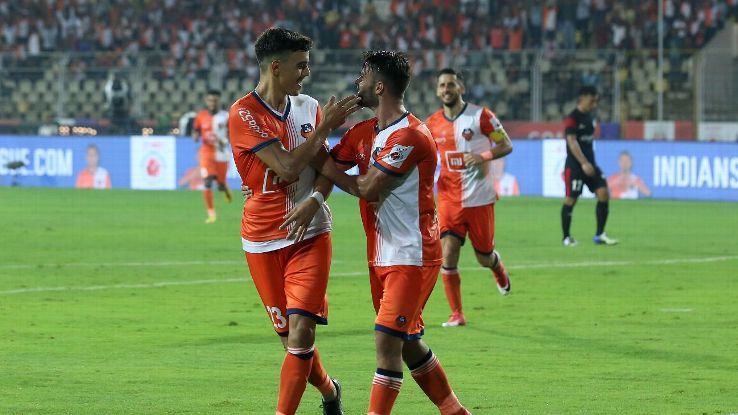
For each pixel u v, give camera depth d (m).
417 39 125.75
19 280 45.50
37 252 55.47
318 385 22.11
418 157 20.41
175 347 31.20
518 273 48.41
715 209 81.31
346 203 89.69
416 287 20.42
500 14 124.56
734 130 100.38
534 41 121.31
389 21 127.44
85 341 32.12
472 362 29.16
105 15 133.25
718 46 119.88
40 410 23.34
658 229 67.94
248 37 129.38
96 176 104.06
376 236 20.72
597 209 59.94
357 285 44.47
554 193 93.00
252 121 21.39
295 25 128.38
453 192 36.19
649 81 110.56
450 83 36.66
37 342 31.91
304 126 22.00
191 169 101.50
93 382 26.39
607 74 107.69
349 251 56.22
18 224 69.88
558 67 108.19
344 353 30.41
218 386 25.98
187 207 83.81
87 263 51.22
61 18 132.88
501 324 35.47
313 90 111.06
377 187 20.33
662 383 26.33
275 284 21.89
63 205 84.75
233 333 33.59
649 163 90.38
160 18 132.38
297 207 20.91
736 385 26.05
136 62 117.94
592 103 59.44
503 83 109.19
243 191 22.16
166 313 37.41
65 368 28.14
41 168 105.81
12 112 114.88
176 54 121.94
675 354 30.14
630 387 25.86
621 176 91.56
